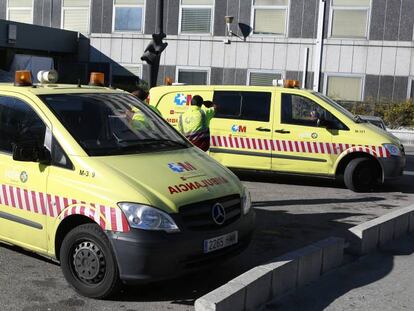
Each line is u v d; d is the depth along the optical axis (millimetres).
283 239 6668
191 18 21750
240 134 10430
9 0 24062
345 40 20344
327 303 4727
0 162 5254
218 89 10609
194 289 4992
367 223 6332
